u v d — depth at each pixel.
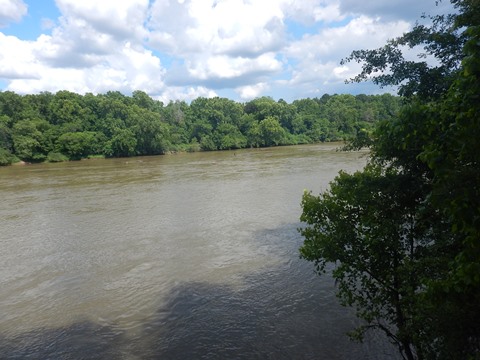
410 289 7.12
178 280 15.65
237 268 16.62
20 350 11.25
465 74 4.25
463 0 7.02
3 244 21.25
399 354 10.10
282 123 118.19
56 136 82.00
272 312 12.69
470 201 4.59
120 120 91.44
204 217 25.69
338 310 12.48
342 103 131.75
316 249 9.06
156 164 66.38
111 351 11.02
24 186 43.38
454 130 4.76
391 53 8.88
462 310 5.50
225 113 110.94
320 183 36.53
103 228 23.88
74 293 14.85
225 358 10.45
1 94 85.19
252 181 40.16
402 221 8.06
